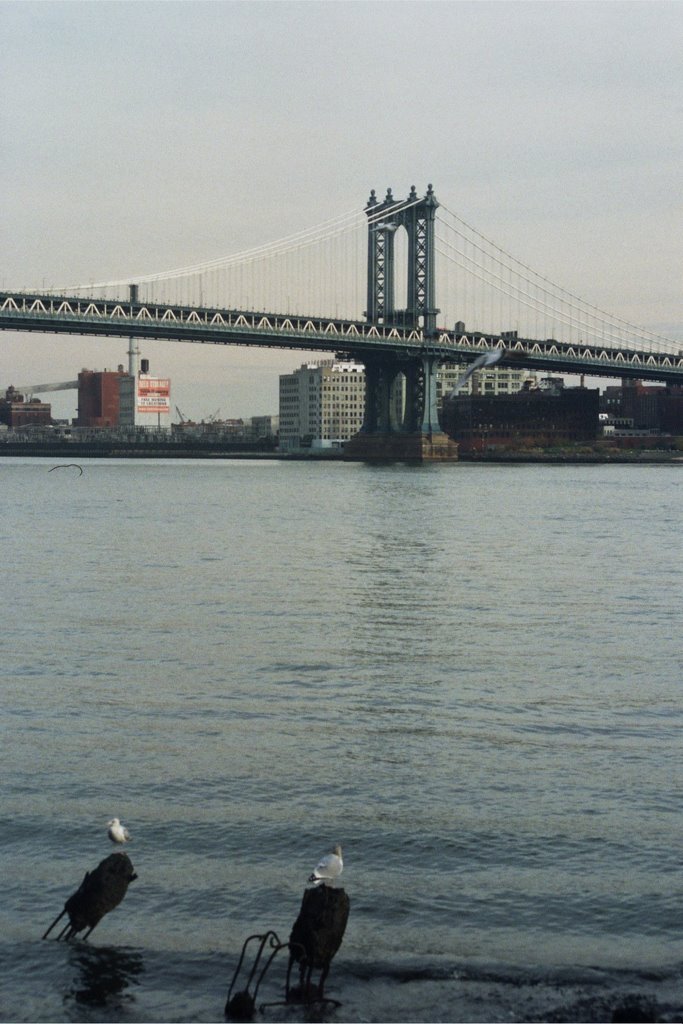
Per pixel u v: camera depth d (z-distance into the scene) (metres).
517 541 102.44
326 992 20.47
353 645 50.06
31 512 143.88
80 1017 19.73
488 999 20.28
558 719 37.16
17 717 36.94
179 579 73.88
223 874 24.75
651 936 22.31
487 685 42.12
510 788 30.09
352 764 32.09
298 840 26.56
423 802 28.98
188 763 32.03
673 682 42.62
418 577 75.25
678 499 171.88
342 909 20.77
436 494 185.88
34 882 24.20
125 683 42.16
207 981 20.84
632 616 58.62
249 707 38.69
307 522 125.81
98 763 31.98
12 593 66.75
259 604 62.56
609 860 25.50
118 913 23.05
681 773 31.39
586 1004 20.14
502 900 23.66
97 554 90.19
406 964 21.31
